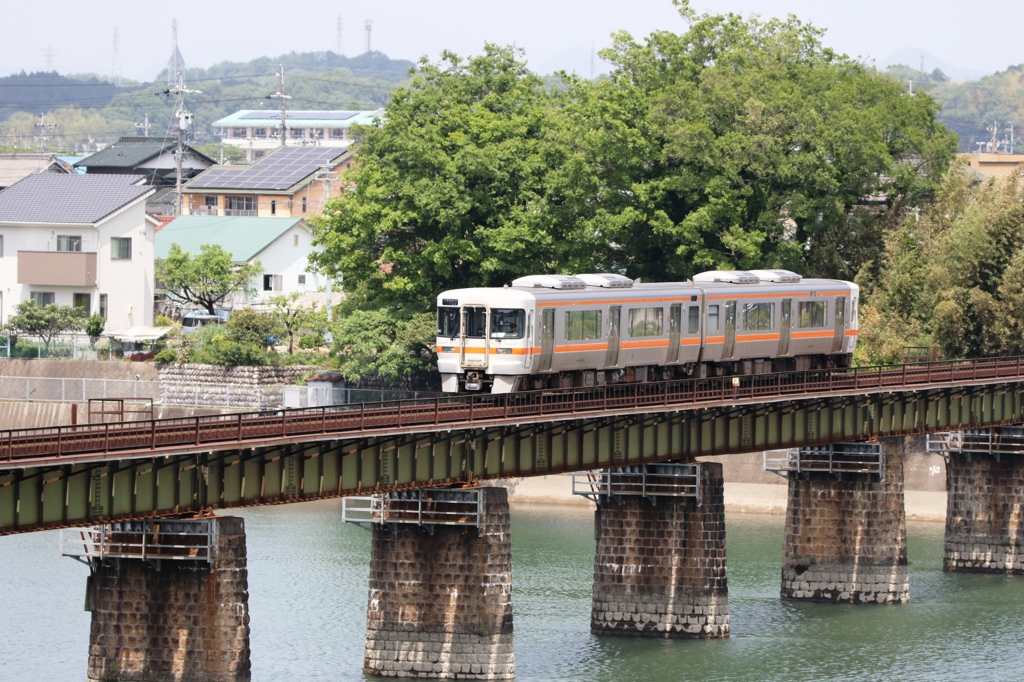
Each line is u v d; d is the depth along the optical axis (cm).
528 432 13175
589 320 14412
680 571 14538
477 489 12538
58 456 9706
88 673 11331
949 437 18775
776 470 16762
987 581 18175
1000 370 18162
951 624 15762
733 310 16050
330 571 16988
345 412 11594
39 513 9981
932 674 13812
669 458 14525
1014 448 18612
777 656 14225
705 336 15750
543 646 14250
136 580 11212
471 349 13888
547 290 14188
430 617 12662
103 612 11269
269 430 11106
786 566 16750
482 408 12550
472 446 12669
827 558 16650
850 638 15050
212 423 10850
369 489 11881
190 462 10812
